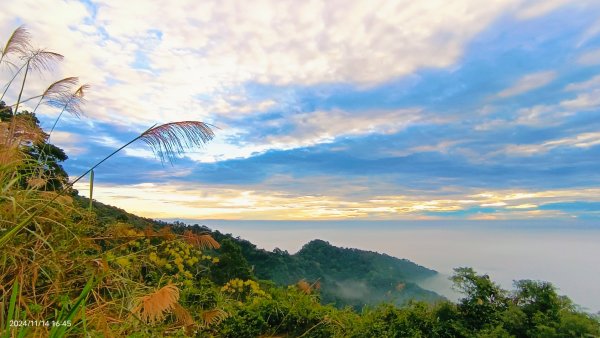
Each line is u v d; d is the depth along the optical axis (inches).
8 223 98.7
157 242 163.0
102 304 102.8
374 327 175.5
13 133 110.8
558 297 153.1
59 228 112.4
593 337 129.1
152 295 87.6
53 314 92.7
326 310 199.6
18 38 127.2
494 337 146.3
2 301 84.8
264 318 197.5
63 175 128.4
